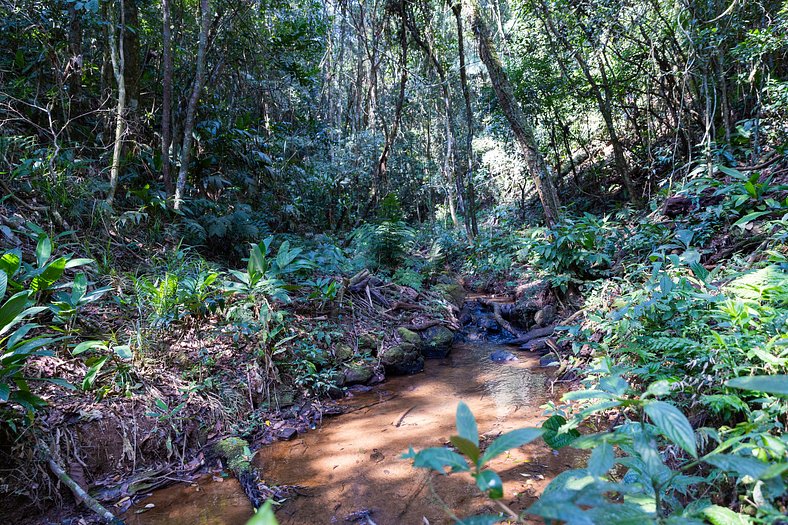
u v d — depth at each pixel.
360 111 12.49
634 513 1.06
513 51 9.38
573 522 0.81
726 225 4.93
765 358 1.92
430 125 16.66
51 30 5.77
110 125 5.85
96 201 4.74
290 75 9.58
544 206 6.75
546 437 1.49
